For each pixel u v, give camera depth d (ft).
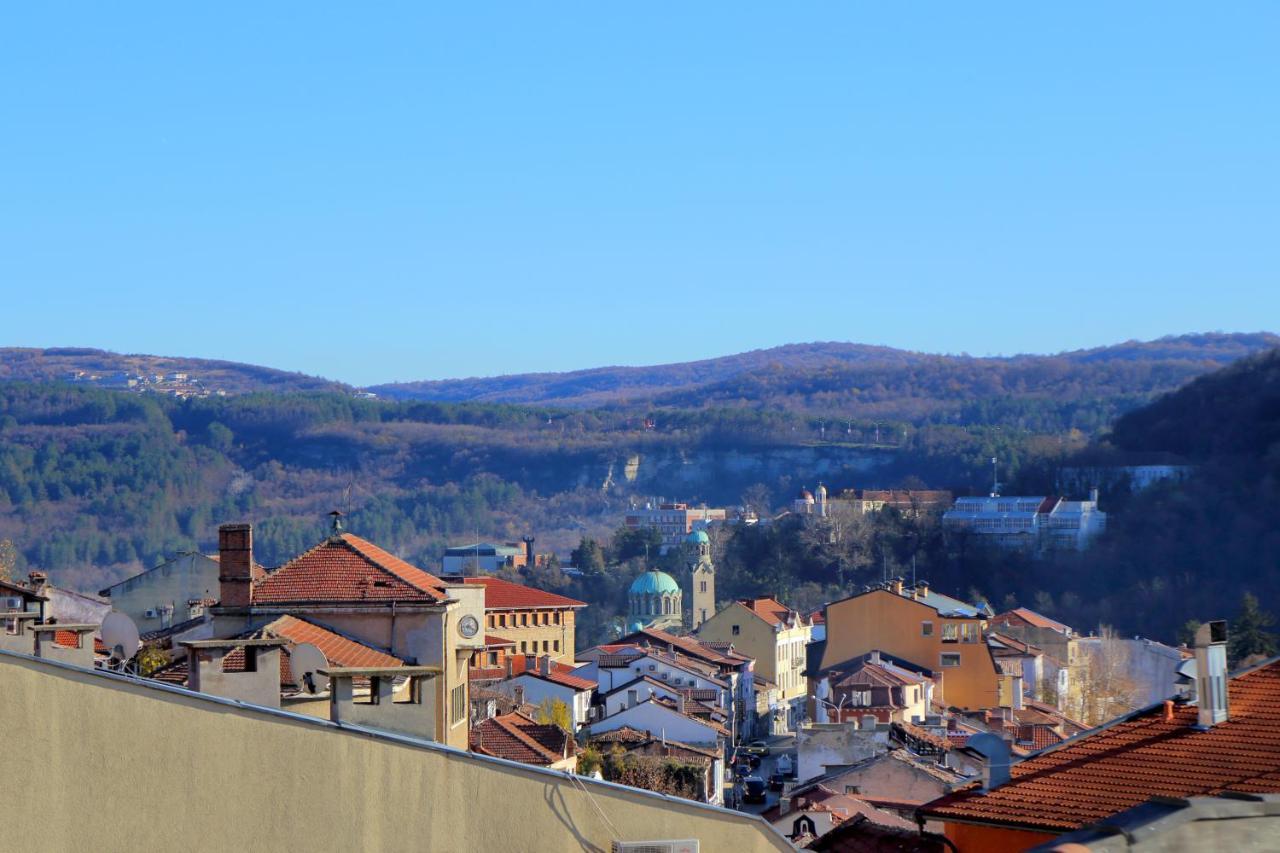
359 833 80.89
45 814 74.84
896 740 367.86
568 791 86.28
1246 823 56.49
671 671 644.27
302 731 80.18
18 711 74.84
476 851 83.82
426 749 82.99
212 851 77.71
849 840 146.10
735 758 546.26
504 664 570.87
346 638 187.62
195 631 214.28
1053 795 116.06
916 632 561.84
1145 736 121.80
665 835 88.43
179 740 77.66
